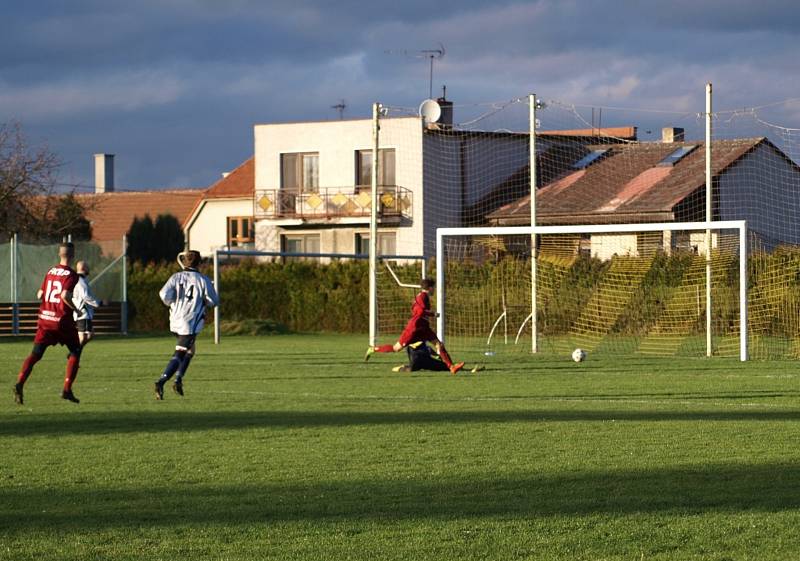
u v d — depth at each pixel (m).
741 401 18.70
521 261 39.81
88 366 27.78
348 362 28.73
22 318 45.16
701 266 35.84
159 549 8.53
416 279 45.88
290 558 8.23
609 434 14.47
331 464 12.26
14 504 10.25
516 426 15.32
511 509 9.81
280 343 39.06
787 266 34.97
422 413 17.06
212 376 24.48
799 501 10.03
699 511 9.66
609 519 9.38
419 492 10.65
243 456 12.86
